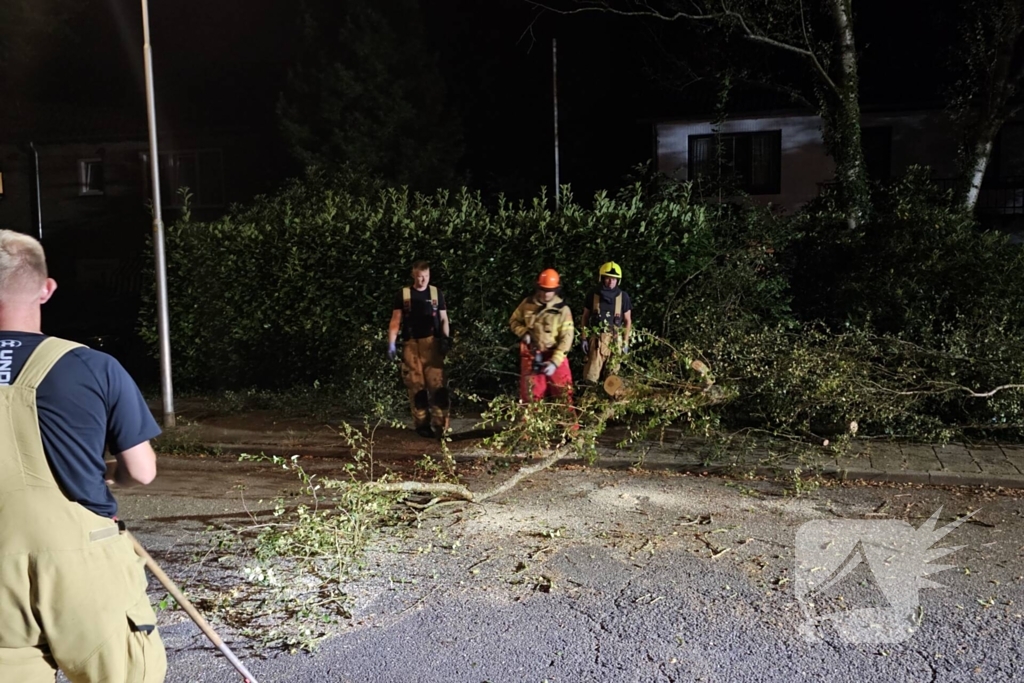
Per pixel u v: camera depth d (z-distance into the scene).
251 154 24.38
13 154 25.34
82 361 2.76
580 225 10.59
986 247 10.00
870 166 19.59
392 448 8.88
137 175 24.91
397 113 21.62
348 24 21.78
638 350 8.98
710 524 6.34
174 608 4.97
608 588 5.18
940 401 8.71
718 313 9.85
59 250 25.25
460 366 10.55
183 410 11.26
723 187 12.83
